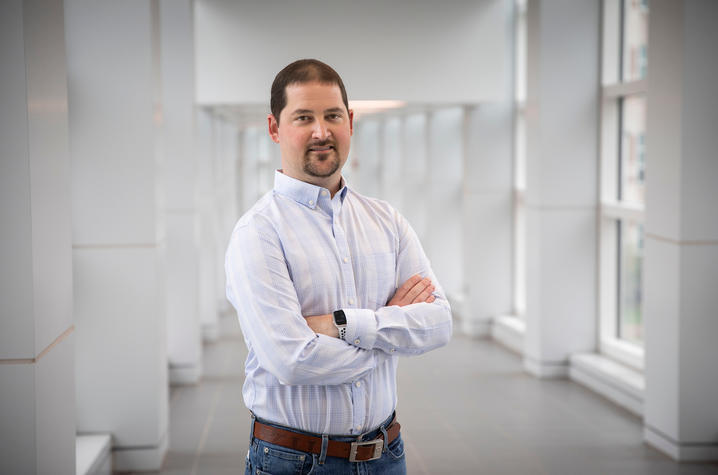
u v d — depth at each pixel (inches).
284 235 81.7
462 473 193.3
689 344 196.4
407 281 88.1
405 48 331.0
